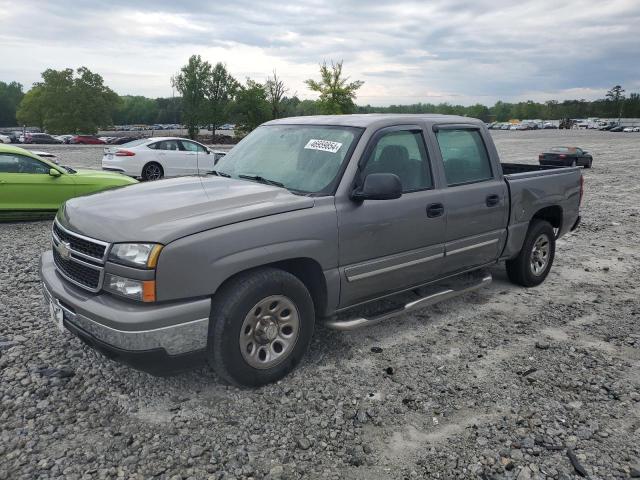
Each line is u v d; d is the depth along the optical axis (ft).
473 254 16.80
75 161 85.97
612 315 17.57
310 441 10.47
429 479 9.52
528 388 12.66
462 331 15.97
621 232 31.48
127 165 53.57
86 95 309.83
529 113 582.76
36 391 11.89
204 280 10.81
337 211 12.87
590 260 24.81
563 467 9.87
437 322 16.63
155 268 10.39
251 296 11.49
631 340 15.55
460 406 11.84
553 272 22.56
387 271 14.23
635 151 124.26
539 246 20.13
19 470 9.37
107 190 13.94
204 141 190.08
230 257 11.09
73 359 13.41
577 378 13.17
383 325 16.28
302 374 13.04
